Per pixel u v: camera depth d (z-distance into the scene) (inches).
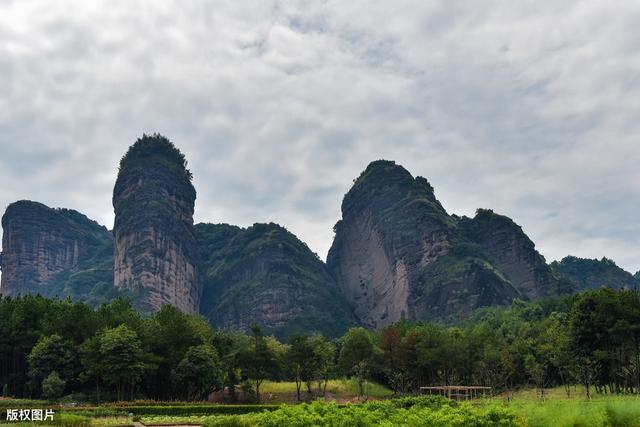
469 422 1424.7
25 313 4431.6
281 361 4849.9
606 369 3806.6
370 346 5221.5
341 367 5221.5
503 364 4808.1
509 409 1509.6
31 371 3838.6
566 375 4539.9
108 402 3639.3
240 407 3102.9
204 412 2999.5
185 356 4185.5
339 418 1462.8
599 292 3969.0
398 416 1566.2
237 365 4638.3
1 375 4281.5
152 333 4311.0
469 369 5137.8
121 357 3654.0
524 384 5216.5
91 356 3735.2
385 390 5339.6
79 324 4318.4
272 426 1444.4
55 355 3882.9
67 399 3683.6
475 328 6205.7
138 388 4082.2
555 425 1521.9
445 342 5118.1
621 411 1521.9
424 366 5093.5
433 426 1423.5
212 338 5044.3
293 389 5172.2
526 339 5713.6
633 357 3924.7
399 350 5216.5
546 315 7662.4
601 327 3764.8
